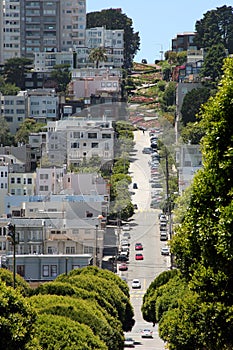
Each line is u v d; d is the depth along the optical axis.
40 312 130.00
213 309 103.88
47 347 118.44
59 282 160.38
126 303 176.25
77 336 120.31
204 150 99.94
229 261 101.62
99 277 179.88
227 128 97.88
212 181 98.44
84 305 137.62
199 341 112.12
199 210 101.19
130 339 185.25
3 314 104.88
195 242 107.31
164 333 141.50
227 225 95.44
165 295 165.75
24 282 169.50
